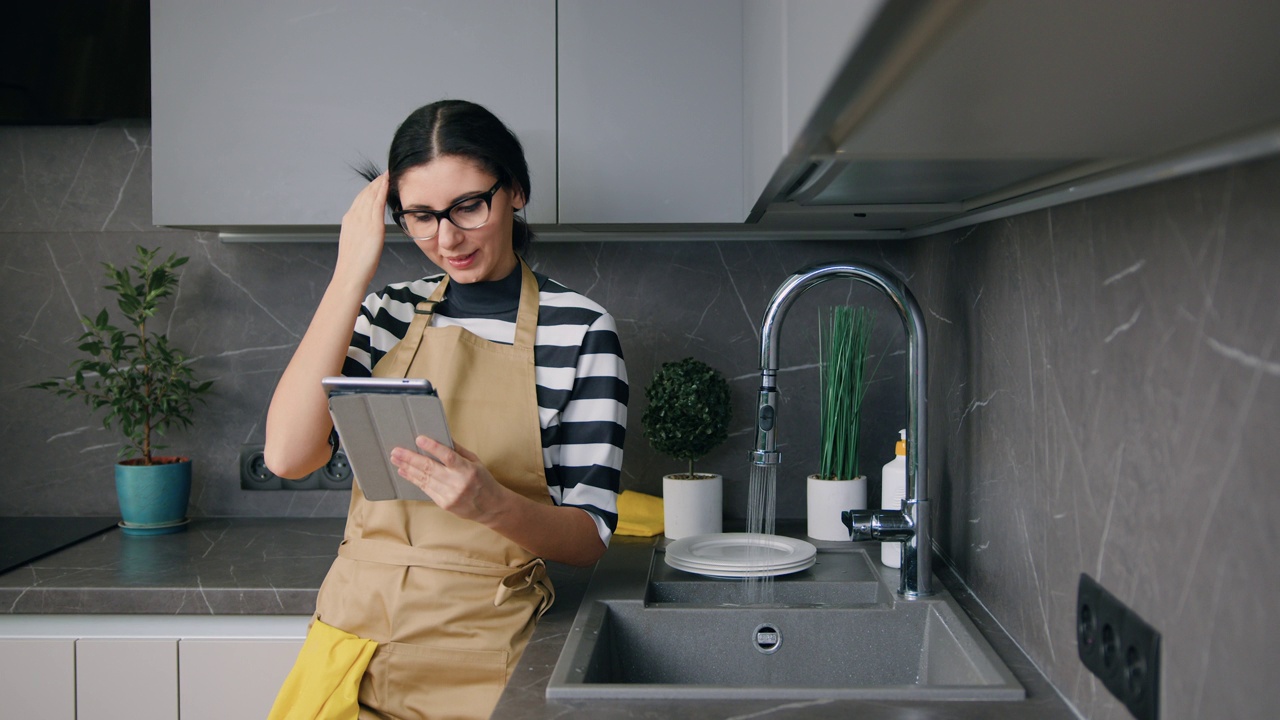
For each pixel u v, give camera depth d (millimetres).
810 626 1380
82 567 1673
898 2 417
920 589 1393
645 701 1039
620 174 1656
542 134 1657
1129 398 839
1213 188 688
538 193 1664
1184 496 730
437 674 1273
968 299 1451
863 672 1374
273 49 1671
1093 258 927
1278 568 599
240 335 2051
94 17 1872
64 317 2061
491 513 1216
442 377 1374
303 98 1672
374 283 2012
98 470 2074
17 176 2047
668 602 1560
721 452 2021
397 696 1282
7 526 1976
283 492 2072
